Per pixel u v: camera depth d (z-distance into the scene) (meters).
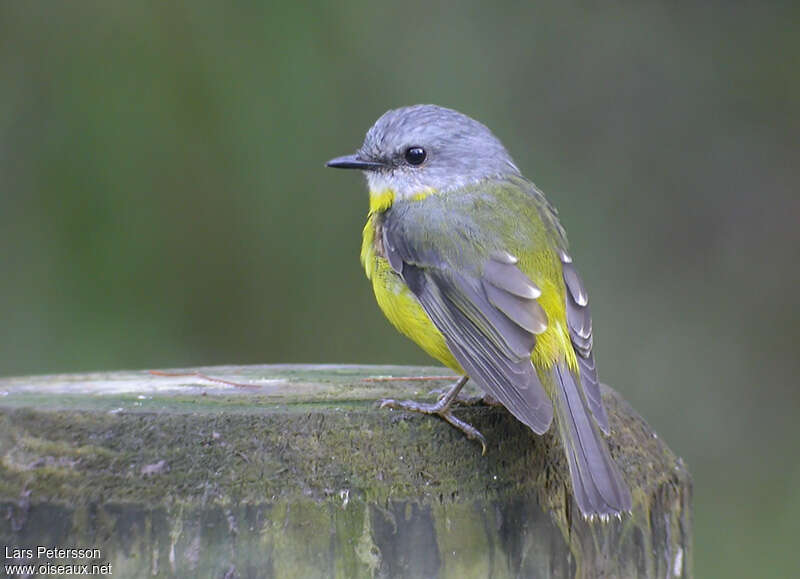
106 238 13.72
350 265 13.99
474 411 5.70
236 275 13.94
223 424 5.32
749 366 14.16
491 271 6.89
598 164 14.77
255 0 14.09
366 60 14.22
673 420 13.91
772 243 14.74
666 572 6.27
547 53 14.78
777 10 15.16
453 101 14.34
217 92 13.96
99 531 5.13
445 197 7.55
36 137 13.79
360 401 5.90
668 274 14.55
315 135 14.03
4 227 13.59
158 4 13.96
